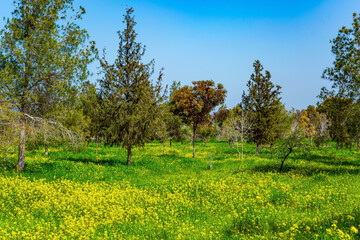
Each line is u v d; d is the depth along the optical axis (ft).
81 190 43.96
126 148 80.33
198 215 33.04
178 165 83.87
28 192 40.11
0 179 47.42
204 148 155.12
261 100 119.55
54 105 62.75
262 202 36.06
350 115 69.51
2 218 29.50
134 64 79.97
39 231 24.73
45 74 59.00
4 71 53.52
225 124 151.74
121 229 28.02
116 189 46.52
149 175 66.90
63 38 62.64
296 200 35.32
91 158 90.84
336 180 51.06
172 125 121.19
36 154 94.22
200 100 104.17
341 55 67.62
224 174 66.18
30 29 59.72
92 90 69.10
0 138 49.39
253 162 83.82
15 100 55.83
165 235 25.71
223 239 23.32
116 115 76.64
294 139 66.64
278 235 21.84
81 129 86.69
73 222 27.30
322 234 20.31
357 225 21.70
